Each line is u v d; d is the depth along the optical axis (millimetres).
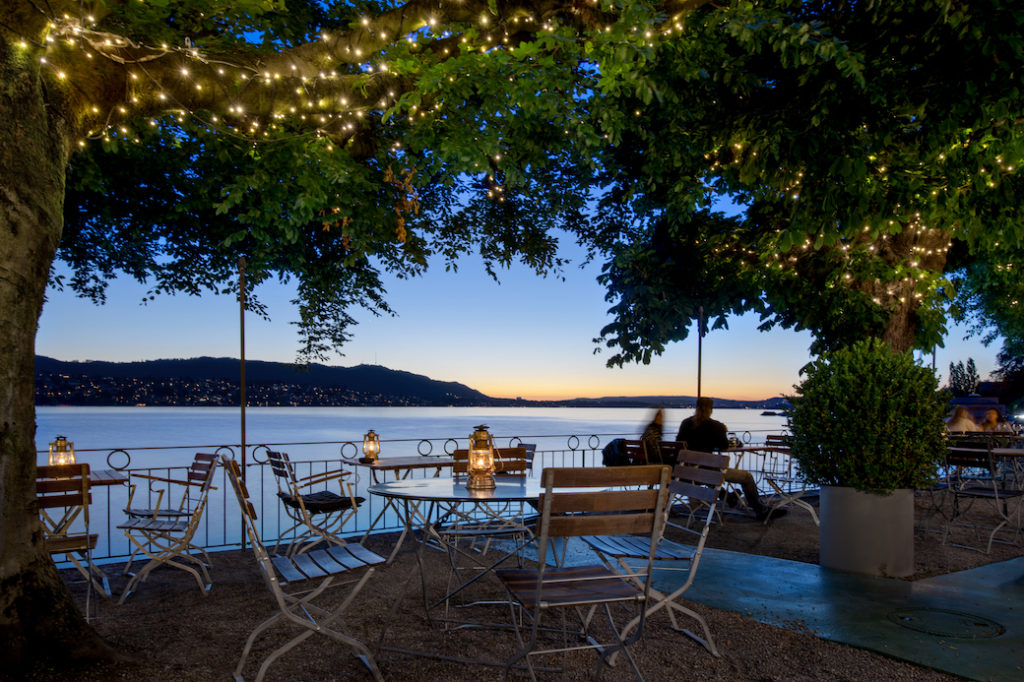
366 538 7156
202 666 3699
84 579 5766
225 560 6570
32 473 3564
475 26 4871
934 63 5801
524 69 4559
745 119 7008
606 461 8688
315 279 10836
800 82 5969
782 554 6551
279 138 5773
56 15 3670
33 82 3627
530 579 3361
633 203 11633
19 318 3510
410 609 4855
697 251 11586
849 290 9891
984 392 32438
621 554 4016
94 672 3404
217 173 8797
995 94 5633
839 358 6090
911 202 7078
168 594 5297
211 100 4867
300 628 4414
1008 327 16453
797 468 7906
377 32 4824
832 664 3750
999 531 7746
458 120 5254
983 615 4570
